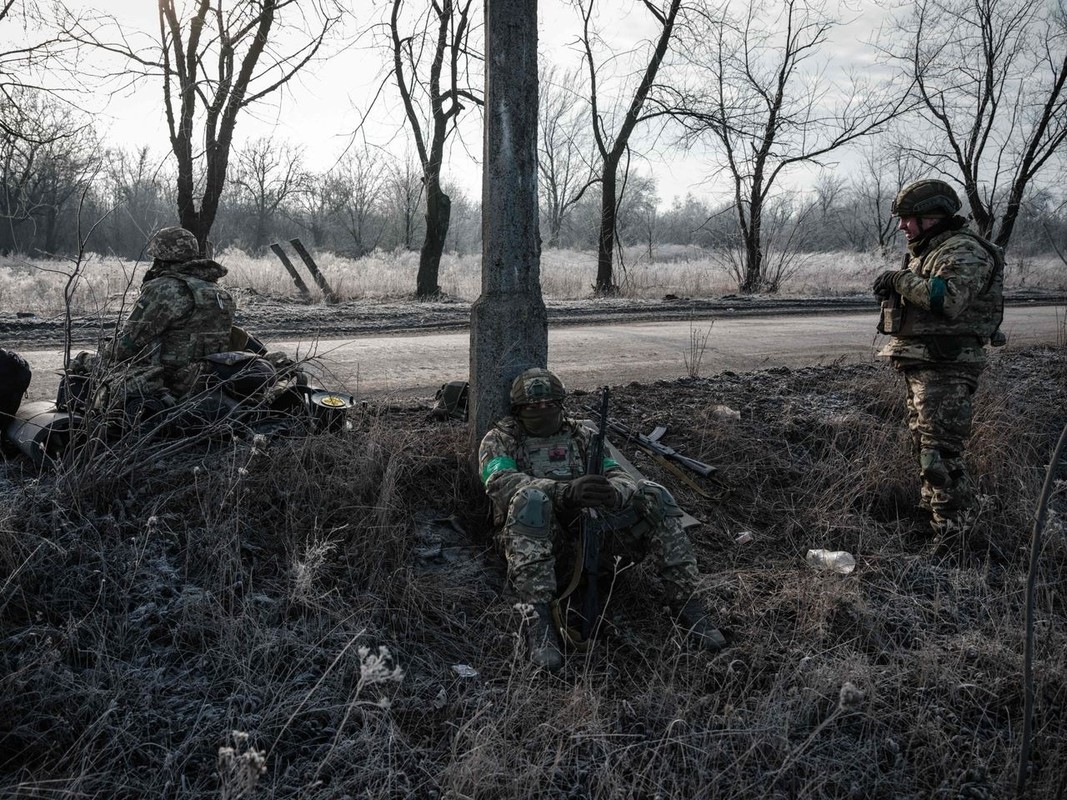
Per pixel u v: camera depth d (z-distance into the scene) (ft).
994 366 25.53
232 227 152.76
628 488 13.07
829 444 19.10
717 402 20.88
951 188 15.23
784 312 48.85
